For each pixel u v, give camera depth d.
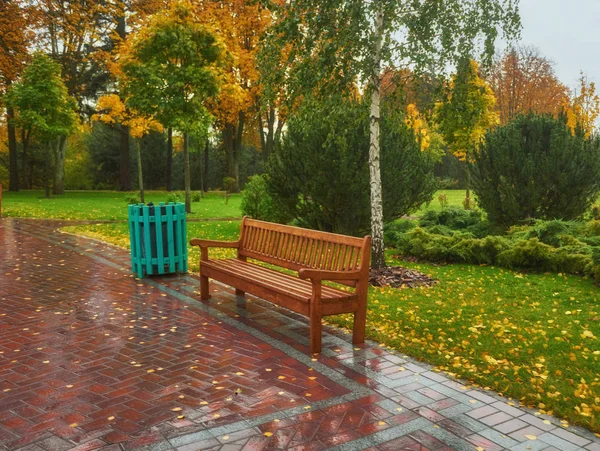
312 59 7.89
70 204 22.62
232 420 3.45
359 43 7.71
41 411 3.61
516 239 9.96
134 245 8.23
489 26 8.29
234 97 19.94
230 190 35.53
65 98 25.62
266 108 8.70
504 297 7.05
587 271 8.26
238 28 28.97
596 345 5.00
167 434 3.26
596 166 11.61
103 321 5.84
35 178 40.84
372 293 7.20
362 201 10.81
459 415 3.52
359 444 3.13
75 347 4.96
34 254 10.45
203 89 18.48
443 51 8.34
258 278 5.67
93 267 9.10
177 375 4.25
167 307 6.44
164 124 18.97
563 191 11.61
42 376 4.25
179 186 44.50
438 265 9.89
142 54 18.38
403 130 10.22
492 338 5.19
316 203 11.55
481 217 13.48
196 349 4.89
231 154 35.81
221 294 7.12
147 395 3.86
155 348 4.92
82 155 44.41
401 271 8.36
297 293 4.95
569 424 3.40
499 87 39.03
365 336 5.25
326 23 7.71
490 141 12.49
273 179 12.01
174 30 17.92
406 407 3.64
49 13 27.50
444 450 3.07
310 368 4.39
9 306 6.51
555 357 4.66
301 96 8.49
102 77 31.97
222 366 4.45
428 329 5.51
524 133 12.47
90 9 28.45
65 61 30.30
